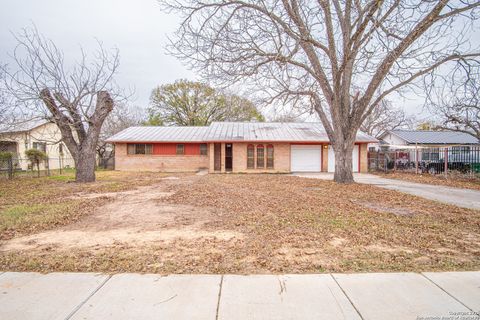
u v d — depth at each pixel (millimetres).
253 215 7168
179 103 39188
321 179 17531
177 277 3631
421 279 3576
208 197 10234
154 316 2828
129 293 3254
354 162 24547
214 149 25141
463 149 21219
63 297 3180
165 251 4602
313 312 2895
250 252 4516
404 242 5043
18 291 3312
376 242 5031
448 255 4434
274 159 24078
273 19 9383
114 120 37469
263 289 3330
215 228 5996
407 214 7477
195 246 4832
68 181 16391
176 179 17891
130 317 2814
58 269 3914
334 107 14320
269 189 12602
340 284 3447
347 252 4527
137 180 17234
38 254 4512
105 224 6457
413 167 24406
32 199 10141
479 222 6633
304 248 4703
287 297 3160
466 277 3631
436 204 9062
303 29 10266
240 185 14242
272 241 5059
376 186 13992
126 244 4992
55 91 14781
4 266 4020
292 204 8758
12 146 26688
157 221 6699
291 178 18391
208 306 2994
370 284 3447
